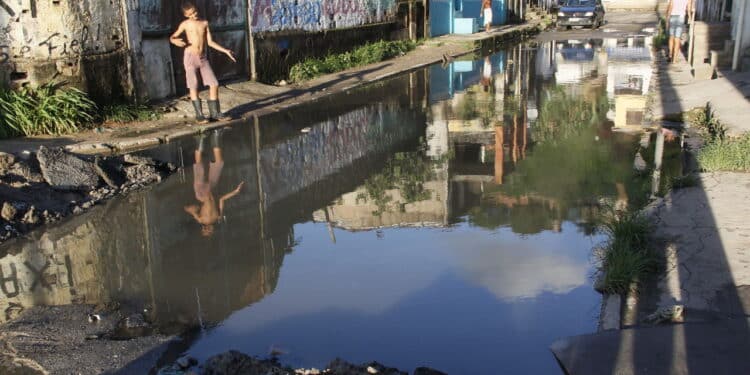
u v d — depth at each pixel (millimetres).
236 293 5270
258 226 6781
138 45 12047
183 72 13477
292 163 9180
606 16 42344
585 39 28047
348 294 5230
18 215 6875
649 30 31219
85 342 4465
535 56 22062
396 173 8688
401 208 7297
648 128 10180
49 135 10188
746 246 5289
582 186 7754
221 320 4812
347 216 7086
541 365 4125
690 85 12969
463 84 16219
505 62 20578
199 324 4754
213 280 5527
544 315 4762
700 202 6336
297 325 4723
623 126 10508
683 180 6977
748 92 11102
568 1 34594
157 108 12117
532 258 5844
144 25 12219
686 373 3736
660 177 7637
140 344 4438
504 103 13320
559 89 14531
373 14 22562
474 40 26234
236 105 13180
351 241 6391
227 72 14953
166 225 6797
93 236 6547
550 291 5156
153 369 4133
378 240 6406
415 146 10133
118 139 10023
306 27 18000
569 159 8938
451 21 30297
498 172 8562
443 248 6156
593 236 6297
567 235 6355
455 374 4047
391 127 11461
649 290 4789
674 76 14516
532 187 7852
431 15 28094
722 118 9430
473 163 9062
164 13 12727
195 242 6352
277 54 16594
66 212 7176
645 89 13789
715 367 3773
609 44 25094
